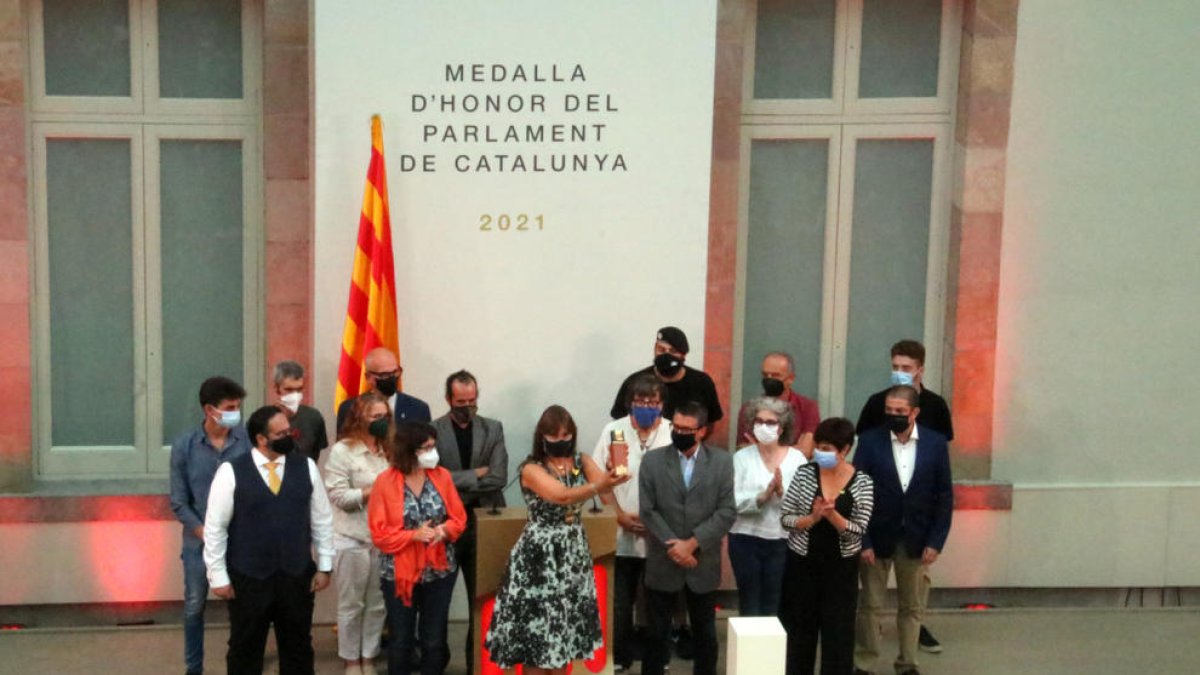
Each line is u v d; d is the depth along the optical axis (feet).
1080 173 34.71
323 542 28.55
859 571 31.37
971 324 34.86
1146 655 32.99
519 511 29.73
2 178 32.91
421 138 32.73
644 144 33.19
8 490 33.60
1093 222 34.86
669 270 33.55
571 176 33.14
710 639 29.99
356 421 30.32
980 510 35.14
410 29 32.42
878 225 35.76
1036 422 35.32
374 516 28.58
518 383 33.60
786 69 35.32
